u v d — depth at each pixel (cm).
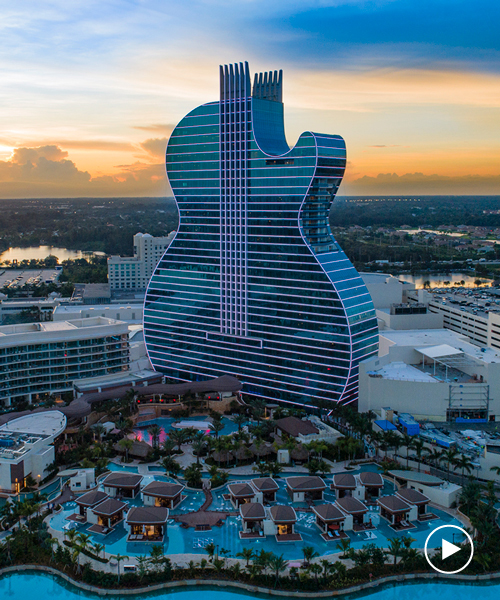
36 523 19062
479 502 19788
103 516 19388
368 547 17975
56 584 17262
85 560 17800
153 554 17250
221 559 17650
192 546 18500
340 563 17050
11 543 18225
